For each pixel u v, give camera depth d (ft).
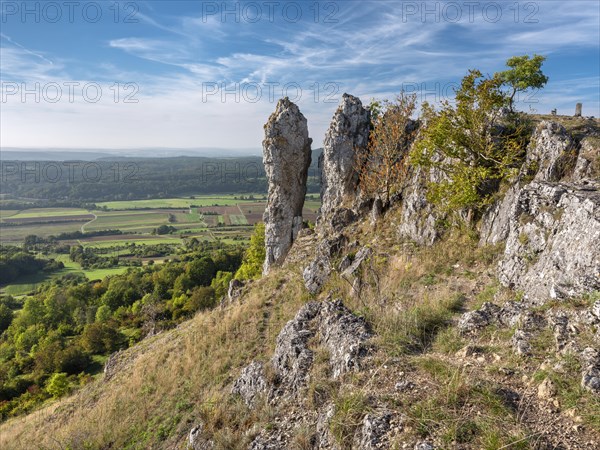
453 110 56.39
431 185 61.72
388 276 56.18
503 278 41.11
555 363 19.86
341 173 98.02
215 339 60.75
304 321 34.42
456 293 42.27
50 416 68.03
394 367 22.62
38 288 329.93
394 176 82.53
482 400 17.97
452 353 24.63
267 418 25.23
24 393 139.44
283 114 106.73
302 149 109.60
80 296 282.77
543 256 36.01
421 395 19.48
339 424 19.47
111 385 67.62
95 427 50.16
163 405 48.16
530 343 22.39
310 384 25.18
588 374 18.08
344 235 77.77
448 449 15.80
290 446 21.47
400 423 17.97
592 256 29.09
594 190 36.63
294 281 75.87
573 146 46.96
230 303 82.84
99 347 177.37
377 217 80.07
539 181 41.86
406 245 65.46
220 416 29.22
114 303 269.85
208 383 48.67
